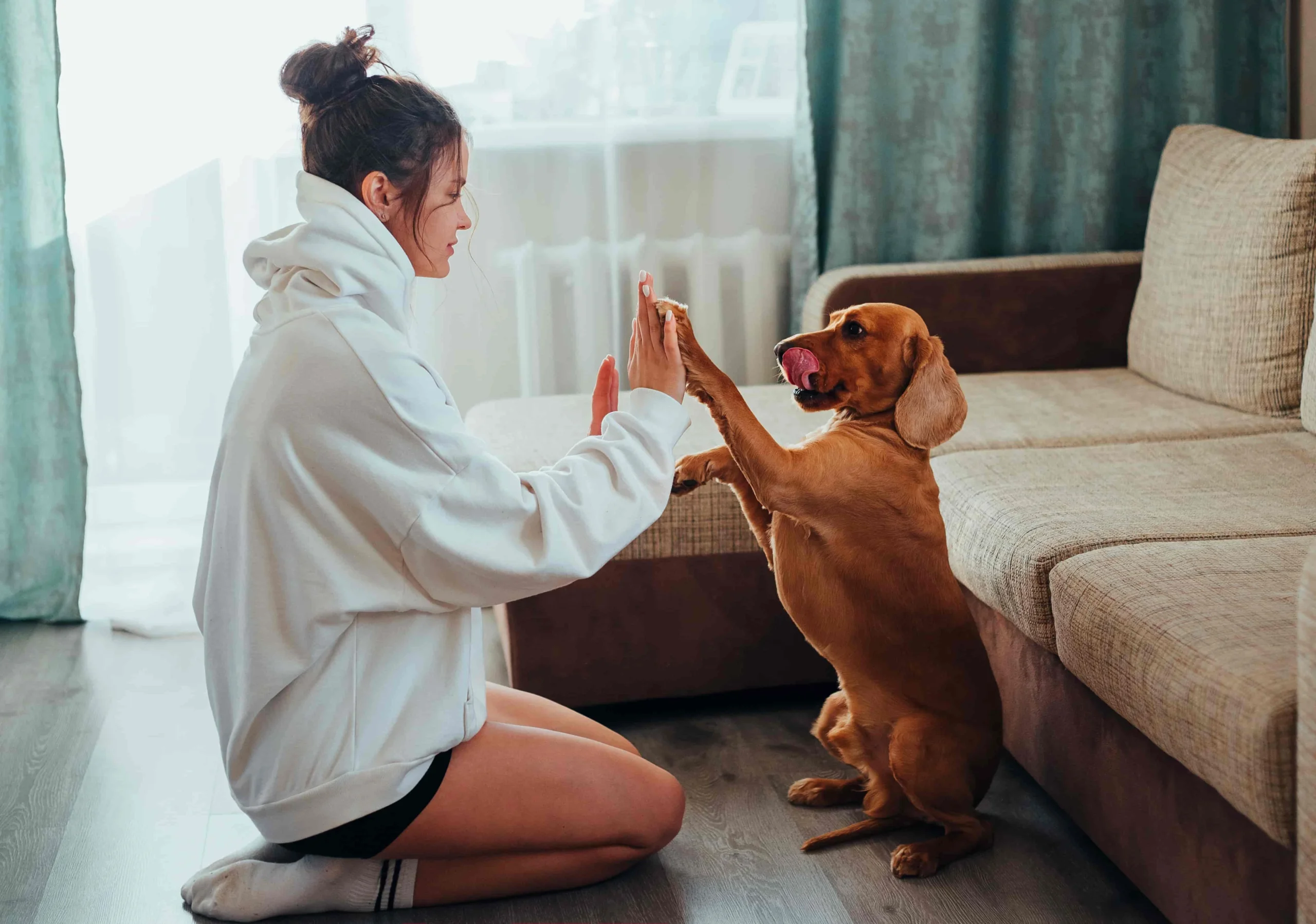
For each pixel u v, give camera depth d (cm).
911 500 168
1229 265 242
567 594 212
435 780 153
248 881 162
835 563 171
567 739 163
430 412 144
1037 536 176
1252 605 145
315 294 144
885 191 304
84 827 188
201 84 271
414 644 149
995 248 315
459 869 162
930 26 291
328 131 145
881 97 297
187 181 275
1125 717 154
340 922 162
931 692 172
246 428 141
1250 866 132
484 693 161
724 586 216
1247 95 306
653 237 301
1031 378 271
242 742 148
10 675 244
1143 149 309
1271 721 121
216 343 283
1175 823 147
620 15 286
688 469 175
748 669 221
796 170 296
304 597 142
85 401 282
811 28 294
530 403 262
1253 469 203
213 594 147
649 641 216
